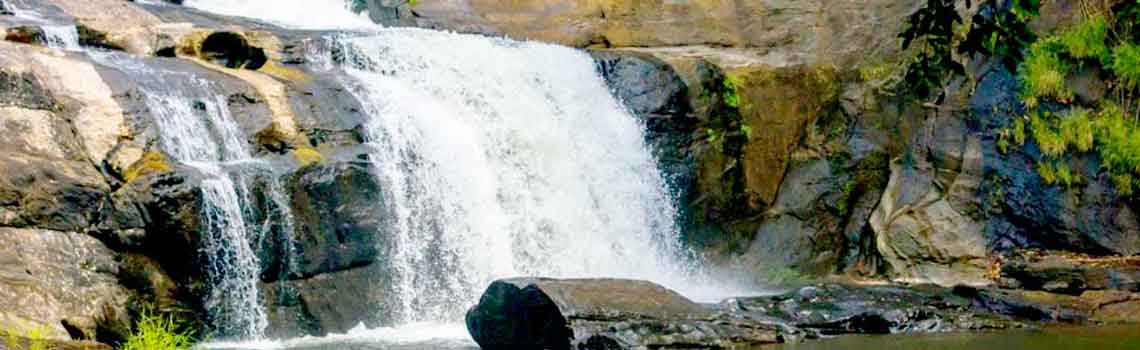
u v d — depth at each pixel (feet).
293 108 47.96
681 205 59.62
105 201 40.75
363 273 46.52
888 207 60.80
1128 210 56.80
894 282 57.82
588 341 39.11
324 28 62.28
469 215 51.67
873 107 63.57
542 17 71.05
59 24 51.62
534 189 55.31
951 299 49.96
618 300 41.27
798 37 67.87
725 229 61.00
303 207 44.70
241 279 42.63
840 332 44.93
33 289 38.37
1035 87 58.54
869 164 62.49
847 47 66.08
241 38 52.29
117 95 43.78
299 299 44.06
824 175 62.49
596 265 55.77
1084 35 58.34
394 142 50.19
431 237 49.62
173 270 41.39
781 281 59.57
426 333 45.03
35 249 39.32
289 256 44.04
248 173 43.37
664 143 59.62
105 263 40.09
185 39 52.01
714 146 60.75
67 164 41.11
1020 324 46.57
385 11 70.79
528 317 40.52
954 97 61.16
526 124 56.95
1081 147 57.41
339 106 49.32
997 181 59.00
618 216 57.57
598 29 70.69
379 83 52.85
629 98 59.88
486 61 57.57
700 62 61.67
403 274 47.93
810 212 61.77
